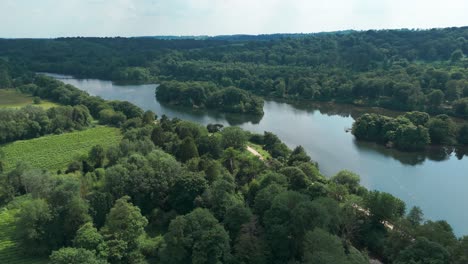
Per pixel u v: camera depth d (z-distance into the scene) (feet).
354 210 313.53
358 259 249.34
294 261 265.13
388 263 281.13
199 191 342.64
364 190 382.01
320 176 413.59
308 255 241.14
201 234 271.28
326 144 618.03
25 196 384.27
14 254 297.53
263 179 354.74
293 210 275.18
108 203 324.39
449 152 586.45
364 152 581.94
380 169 515.50
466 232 365.81
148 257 295.07
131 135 530.27
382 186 462.60
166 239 275.18
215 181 348.18
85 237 274.16
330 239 245.04
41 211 297.94
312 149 592.19
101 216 319.27
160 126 546.26
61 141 591.78
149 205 351.25
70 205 304.50
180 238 271.49
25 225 291.99
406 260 242.37
